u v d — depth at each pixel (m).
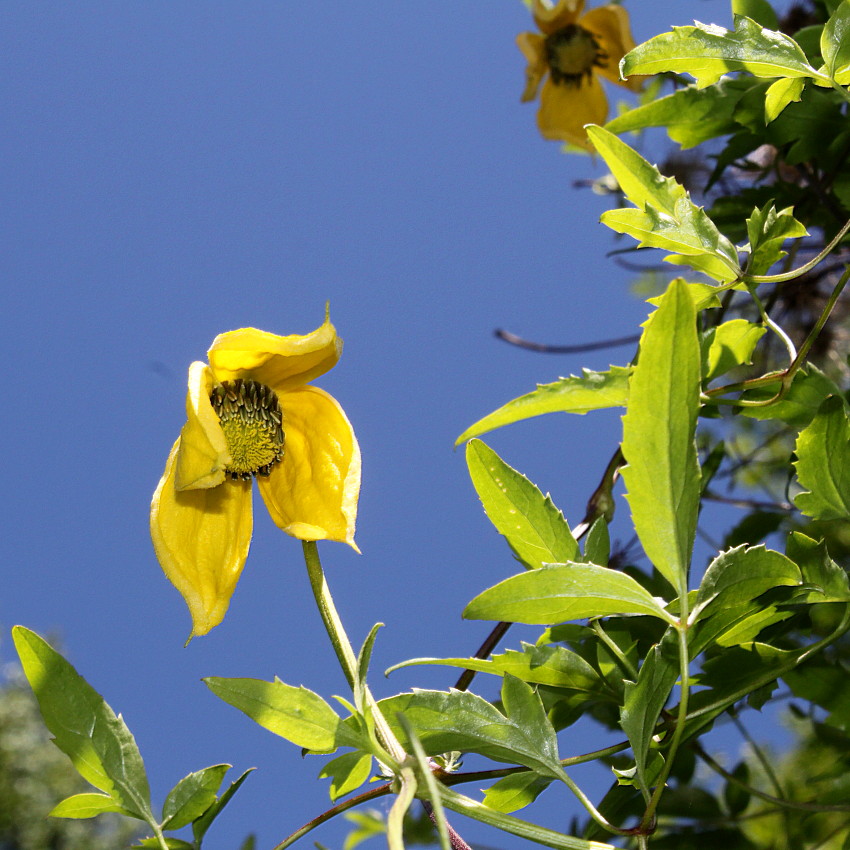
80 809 0.78
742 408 0.83
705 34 0.78
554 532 0.78
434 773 0.79
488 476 0.78
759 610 0.78
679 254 0.80
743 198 0.91
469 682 0.83
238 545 0.80
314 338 0.80
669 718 0.79
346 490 0.80
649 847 0.85
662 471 0.75
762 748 0.87
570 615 0.76
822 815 0.86
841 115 0.87
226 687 0.76
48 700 0.78
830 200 0.90
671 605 0.77
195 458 0.79
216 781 0.78
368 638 0.76
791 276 0.80
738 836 0.86
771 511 0.89
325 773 0.77
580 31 1.18
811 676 0.83
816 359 0.94
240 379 0.81
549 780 0.79
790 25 0.94
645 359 0.75
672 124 0.88
